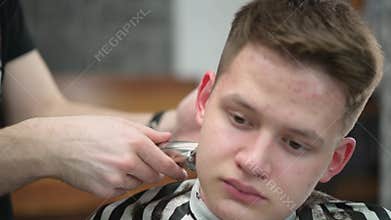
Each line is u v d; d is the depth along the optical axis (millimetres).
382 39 1199
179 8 2041
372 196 1545
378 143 1402
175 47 2066
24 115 885
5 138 613
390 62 1191
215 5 1914
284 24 568
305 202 673
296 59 544
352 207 692
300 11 586
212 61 1970
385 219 685
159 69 2064
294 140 554
